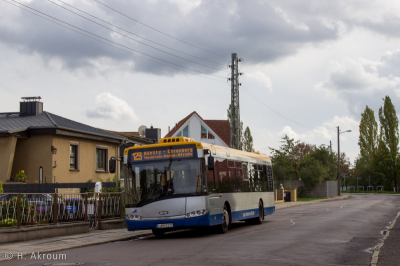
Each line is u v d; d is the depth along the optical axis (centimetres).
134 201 1585
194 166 1575
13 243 1392
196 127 6875
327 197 5969
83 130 2864
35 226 1505
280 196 4678
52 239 1502
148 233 1775
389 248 1201
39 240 1471
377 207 3472
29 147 2669
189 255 1103
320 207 3622
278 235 1549
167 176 1579
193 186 1558
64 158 2725
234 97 4019
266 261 994
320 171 5928
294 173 6153
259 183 2227
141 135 4781
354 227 1834
